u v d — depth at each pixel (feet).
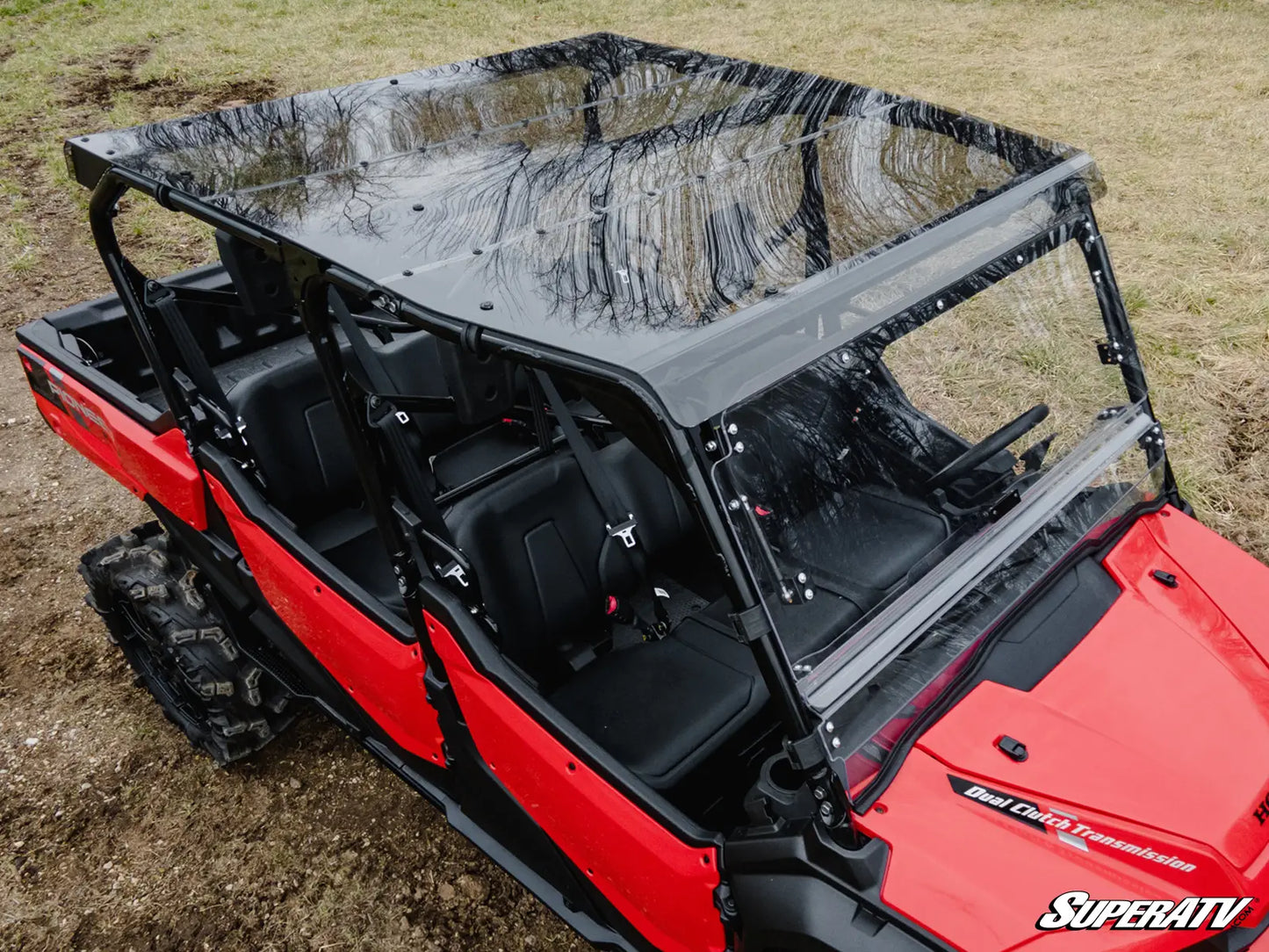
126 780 11.47
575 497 9.43
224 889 10.27
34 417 17.75
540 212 7.23
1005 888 5.87
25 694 12.59
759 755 8.53
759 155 7.88
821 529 6.61
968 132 8.37
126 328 12.26
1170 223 21.80
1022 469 7.86
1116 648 7.23
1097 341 8.32
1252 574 7.99
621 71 9.64
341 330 11.41
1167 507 8.68
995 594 7.37
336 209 7.40
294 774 11.50
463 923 9.86
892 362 7.11
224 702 10.84
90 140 8.98
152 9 41.06
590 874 7.89
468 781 8.85
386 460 7.67
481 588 8.64
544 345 6.01
